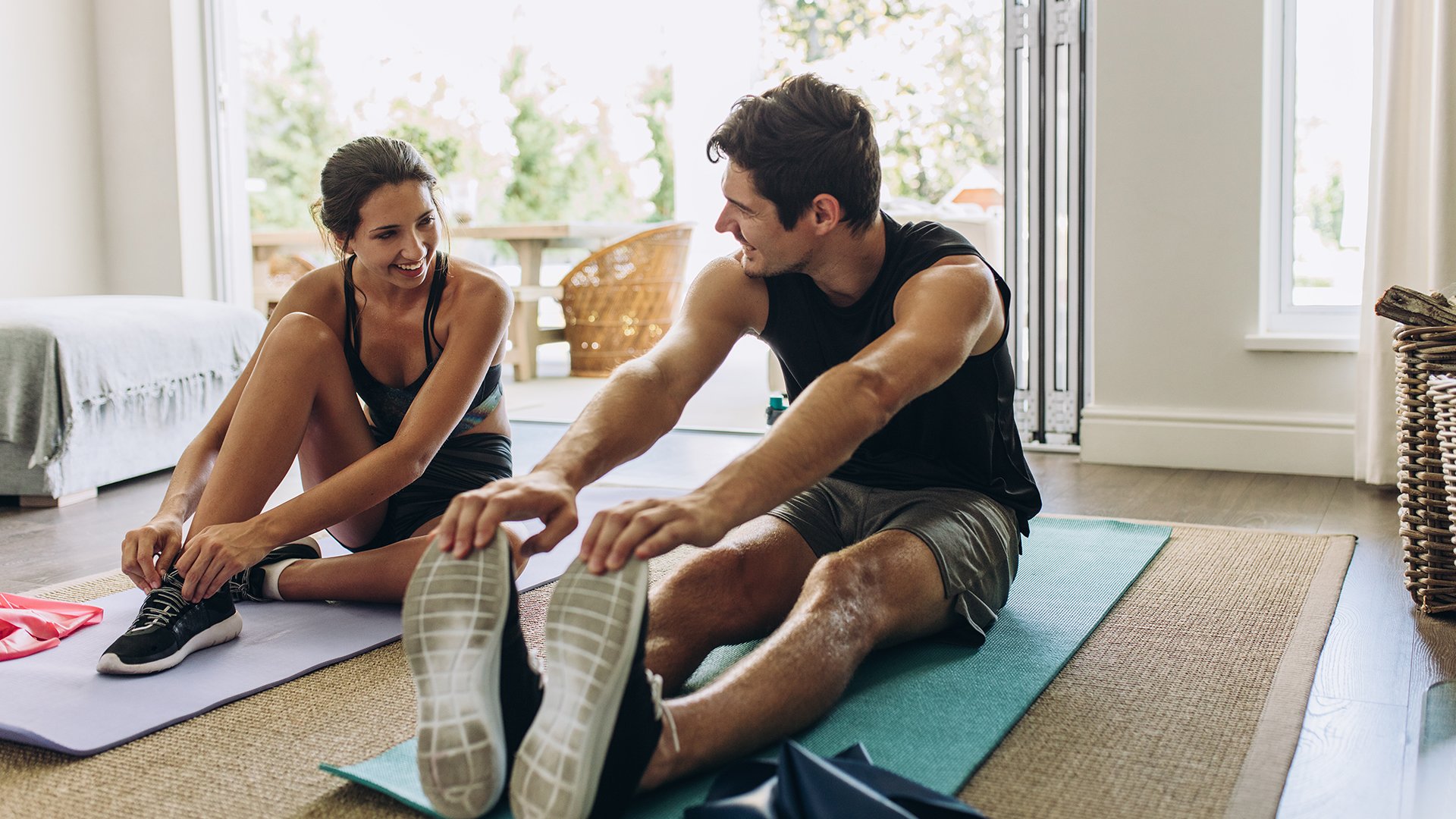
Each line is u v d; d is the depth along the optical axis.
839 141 1.36
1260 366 3.10
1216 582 1.94
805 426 1.14
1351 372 3.01
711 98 5.79
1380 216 2.78
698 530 1.03
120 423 3.04
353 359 1.85
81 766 1.26
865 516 1.58
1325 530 2.38
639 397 1.31
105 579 2.07
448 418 1.73
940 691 1.40
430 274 1.83
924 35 3.64
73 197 4.66
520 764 0.98
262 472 1.65
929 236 1.48
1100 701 1.39
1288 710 1.36
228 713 1.40
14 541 2.46
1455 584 1.73
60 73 4.60
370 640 1.66
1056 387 3.46
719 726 1.14
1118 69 3.17
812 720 1.24
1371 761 1.24
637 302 5.45
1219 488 2.86
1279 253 3.15
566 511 1.11
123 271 4.80
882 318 1.47
